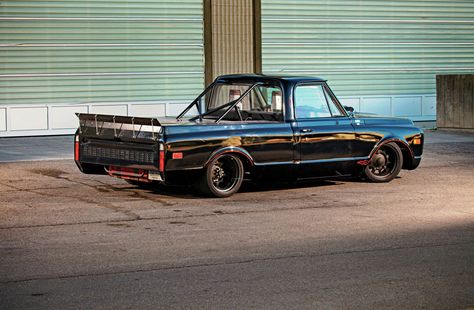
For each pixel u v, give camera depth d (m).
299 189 13.30
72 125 21.92
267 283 7.77
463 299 7.29
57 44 21.66
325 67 24.47
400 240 9.59
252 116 13.20
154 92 22.70
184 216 11.01
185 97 23.05
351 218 10.91
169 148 11.82
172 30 22.73
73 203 11.95
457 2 25.81
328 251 9.04
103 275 8.04
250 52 23.59
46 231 10.05
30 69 21.47
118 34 22.20
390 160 14.04
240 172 12.55
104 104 22.19
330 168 13.29
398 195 12.76
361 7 24.69
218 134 12.23
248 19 23.50
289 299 7.27
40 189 13.23
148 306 7.06
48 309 6.97
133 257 8.75
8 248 9.16
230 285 7.70
